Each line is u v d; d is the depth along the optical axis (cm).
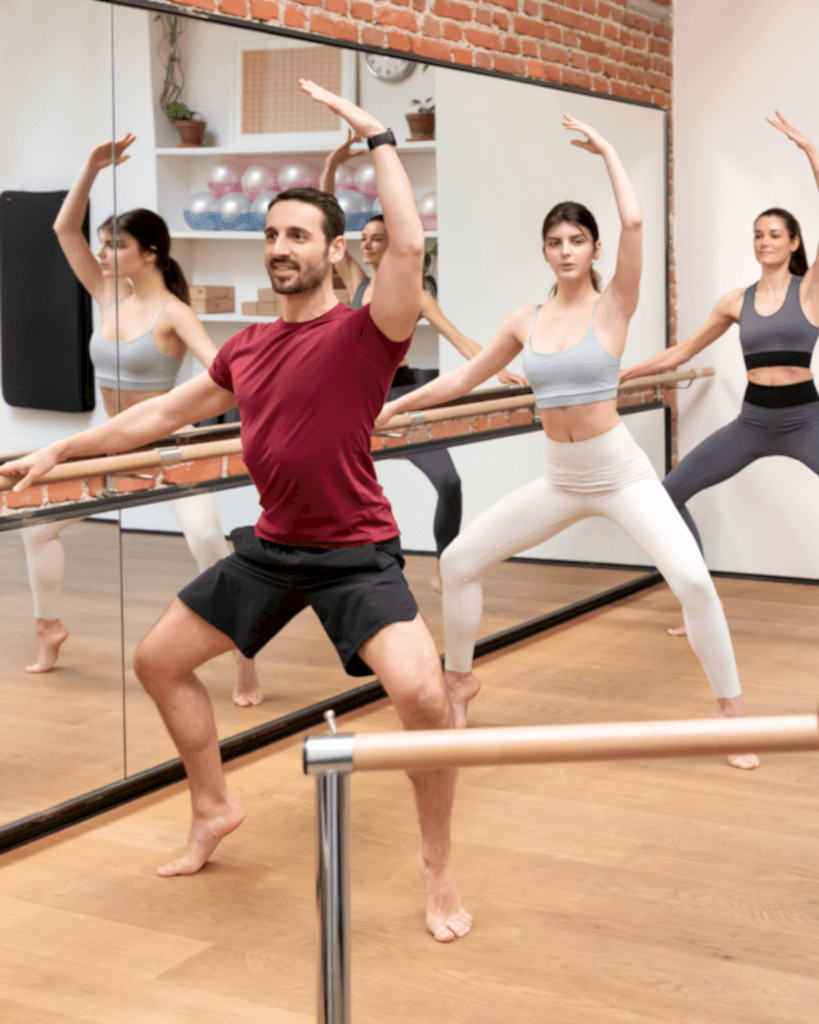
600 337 325
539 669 415
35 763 280
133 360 292
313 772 110
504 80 416
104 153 280
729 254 555
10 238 260
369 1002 205
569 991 208
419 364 380
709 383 564
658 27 544
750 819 284
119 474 288
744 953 220
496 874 255
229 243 317
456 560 348
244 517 334
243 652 239
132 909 241
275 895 248
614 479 329
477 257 403
